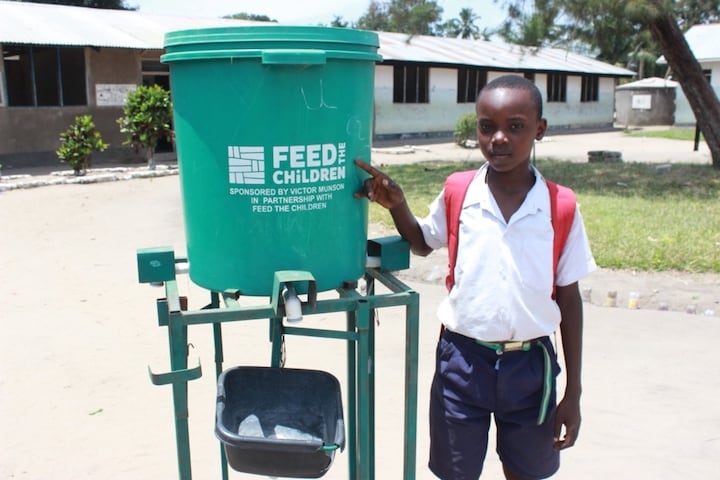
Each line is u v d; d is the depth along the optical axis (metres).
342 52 1.92
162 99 14.48
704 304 5.32
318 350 4.52
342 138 2.00
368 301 2.07
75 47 15.55
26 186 12.31
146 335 4.87
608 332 4.88
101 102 16.38
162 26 18.19
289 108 1.89
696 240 6.85
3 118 14.98
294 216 1.97
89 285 6.13
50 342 4.73
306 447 1.92
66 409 3.74
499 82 2.03
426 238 2.35
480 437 2.24
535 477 2.27
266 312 1.97
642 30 13.29
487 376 2.17
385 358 4.43
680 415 3.64
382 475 3.08
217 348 2.54
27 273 6.55
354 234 2.13
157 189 12.27
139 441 3.40
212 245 2.03
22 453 3.30
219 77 1.89
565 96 29.78
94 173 14.05
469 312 2.14
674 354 4.47
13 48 15.34
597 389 3.95
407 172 13.44
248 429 2.13
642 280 5.82
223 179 1.96
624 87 32.88
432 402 2.31
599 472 3.11
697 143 18.28
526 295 2.09
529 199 2.08
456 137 21.22
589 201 9.24
